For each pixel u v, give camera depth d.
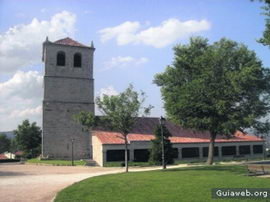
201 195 12.82
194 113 36.16
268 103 38.75
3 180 24.16
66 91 53.28
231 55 37.94
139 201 12.16
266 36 16.72
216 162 44.81
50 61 53.25
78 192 15.05
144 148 47.88
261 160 48.31
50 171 34.88
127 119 29.66
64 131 51.94
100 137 47.53
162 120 31.70
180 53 39.72
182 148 50.59
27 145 78.25
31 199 14.66
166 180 18.22
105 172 32.31
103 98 29.58
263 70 38.53
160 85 40.72
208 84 35.34
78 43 56.34
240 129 37.94
